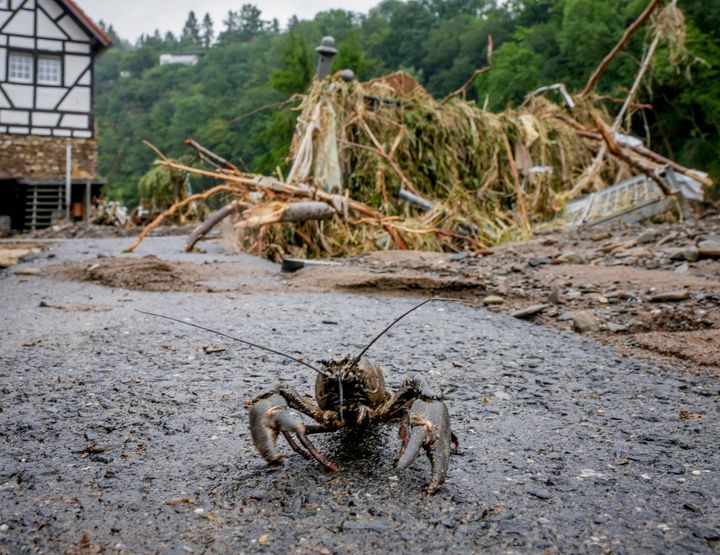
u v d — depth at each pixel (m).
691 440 2.55
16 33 17.84
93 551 1.73
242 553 1.71
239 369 3.43
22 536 1.80
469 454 2.37
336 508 1.94
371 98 11.15
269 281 6.71
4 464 2.27
